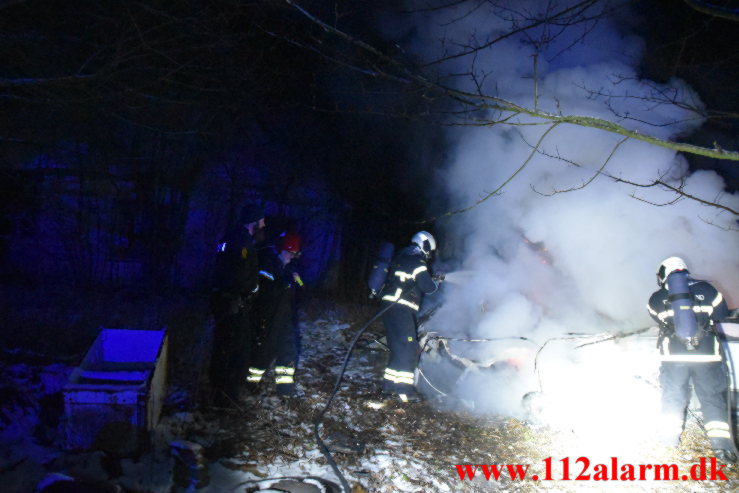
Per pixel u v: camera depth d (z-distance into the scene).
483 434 4.70
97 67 6.72
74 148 8.12
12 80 4.60
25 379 4.56
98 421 3.61
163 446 3.89
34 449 3.58
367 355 6.52
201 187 8.85
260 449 4.09
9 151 7.81
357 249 9.62
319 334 7.11
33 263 8.20
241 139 9.23
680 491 3.92
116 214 8.48
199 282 8.80
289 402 4.91
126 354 4.51
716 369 4.42
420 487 3.80
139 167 8.45
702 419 5.02
